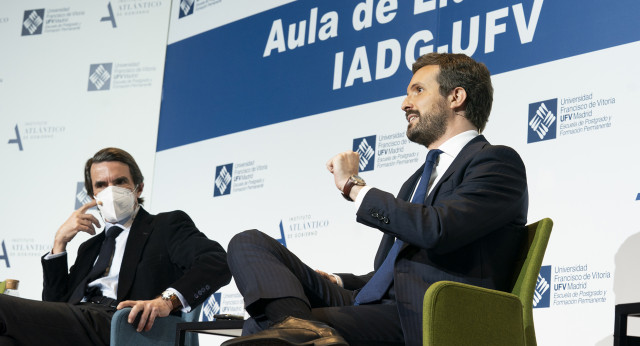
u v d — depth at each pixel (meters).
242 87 4.97
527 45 3.66
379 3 4.41
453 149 2.31
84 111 5.60
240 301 4.45
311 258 4.29
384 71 4.27
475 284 2.02
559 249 3.33
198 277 3.09
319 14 4.70
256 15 5.06
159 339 2.93
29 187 5.59
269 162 4.66
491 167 2.12
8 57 5.91
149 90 5.45
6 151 5.72
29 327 2.84
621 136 3.26
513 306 1.94
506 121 3.63
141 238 3.38
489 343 1.87
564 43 3.54
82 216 3.45
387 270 2.14
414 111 2.43
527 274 2.03
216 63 5.18
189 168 5.07
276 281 1.91
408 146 4.04
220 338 4.50
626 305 2.13
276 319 1.86
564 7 3.58
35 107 5.74
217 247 3.30
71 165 5.52
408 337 1.94
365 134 4.25
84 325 2.97
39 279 5.37
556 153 3.44
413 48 4.18
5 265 5.47
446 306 1.82
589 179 3.31
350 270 4.12
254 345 1.71
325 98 4.50
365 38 4.42
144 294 3.26
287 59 4.79
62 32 5.83
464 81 2.41
